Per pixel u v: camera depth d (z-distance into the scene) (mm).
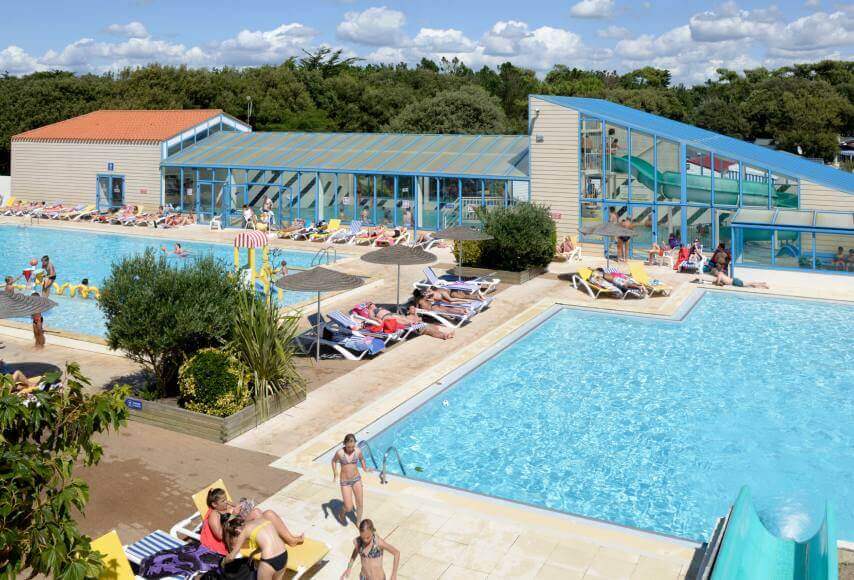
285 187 43938
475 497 13242
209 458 14547
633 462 15375
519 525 12211
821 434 16656
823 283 30109
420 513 12562
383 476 13703
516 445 16078
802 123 96688
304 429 16031
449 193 39938
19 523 7859
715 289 29766
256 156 45500
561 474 14836
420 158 41812
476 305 25703
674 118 104000
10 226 46281
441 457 15461
